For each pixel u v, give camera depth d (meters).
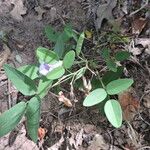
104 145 0.25
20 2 0.30
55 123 0.26
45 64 0.22
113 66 0.24
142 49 0.27
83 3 0.29
